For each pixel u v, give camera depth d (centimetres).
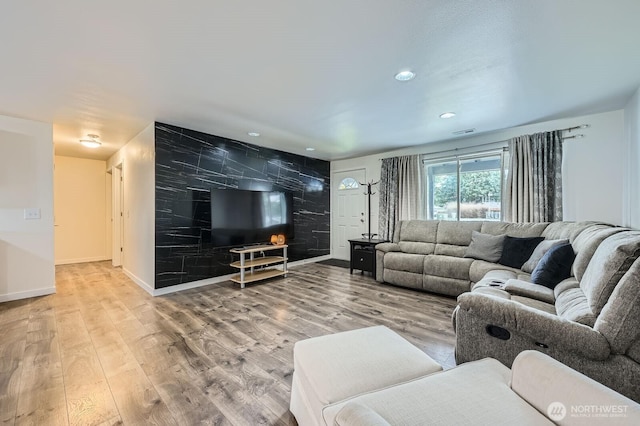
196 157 399
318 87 257
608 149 323
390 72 230
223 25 170
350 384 117
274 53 201
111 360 205
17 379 182
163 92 265
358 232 593
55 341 234
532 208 363
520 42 190
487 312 147
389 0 150
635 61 214
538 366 98
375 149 519
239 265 407
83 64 213
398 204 507
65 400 162
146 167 379
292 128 385
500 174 405
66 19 163
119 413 153
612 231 186
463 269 339
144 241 389
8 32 174
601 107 311
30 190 351
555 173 349
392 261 402
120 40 184
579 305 156
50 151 359
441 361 204
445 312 302
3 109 308
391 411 92
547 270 230
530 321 133
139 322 275
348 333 158
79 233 591
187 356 212
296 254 557
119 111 316
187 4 152
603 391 84
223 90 262
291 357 211
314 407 117
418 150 494
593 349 118
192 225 396
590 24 171
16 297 343
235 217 424
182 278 386
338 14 161
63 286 402
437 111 321
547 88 262
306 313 299
